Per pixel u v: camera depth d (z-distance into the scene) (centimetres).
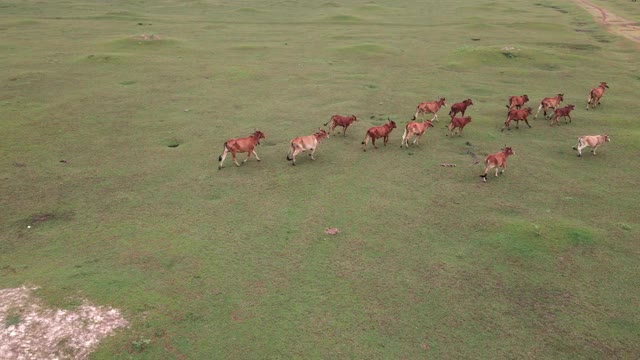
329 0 8981
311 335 920
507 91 2839
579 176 1659
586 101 2627
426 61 3644
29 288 1014
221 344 893
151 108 2400
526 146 1955
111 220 1327
